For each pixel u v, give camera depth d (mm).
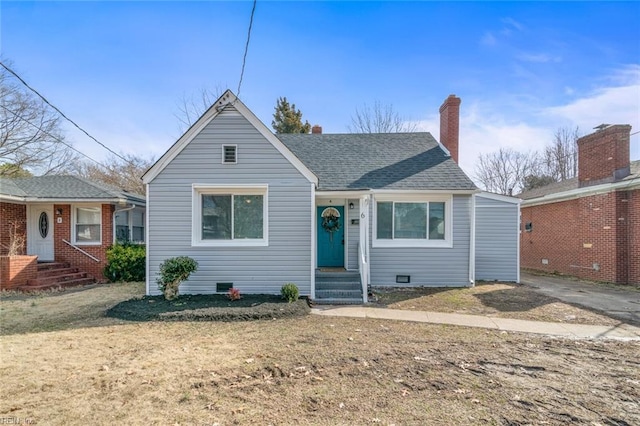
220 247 9758
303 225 9836
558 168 34656
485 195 13508
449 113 14438
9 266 10938
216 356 5355
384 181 11773
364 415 3645
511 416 3641
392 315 8172
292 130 30938
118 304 8680
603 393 4211
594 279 14281
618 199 13438
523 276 15836
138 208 16062
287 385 4355
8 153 21406
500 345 6055
